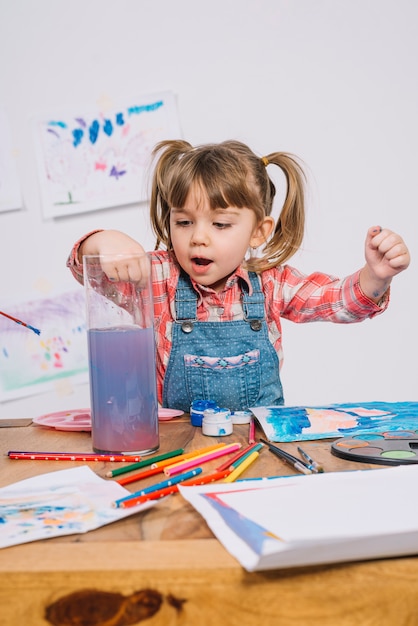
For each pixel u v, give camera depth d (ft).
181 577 1.51
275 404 3.94
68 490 2.08
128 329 2.50
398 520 1.62
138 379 2.49
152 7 7.08
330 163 7.15
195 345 3.90
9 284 7.38
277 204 7.20
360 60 7.05
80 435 2.87
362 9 7.00
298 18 7.03
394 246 3.37
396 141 7.12
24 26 7.14
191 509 1.89
